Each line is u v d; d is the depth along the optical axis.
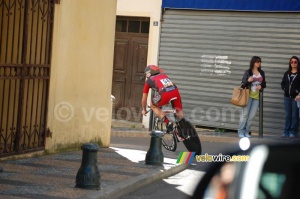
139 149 12.90
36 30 10.43
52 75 10.93
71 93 11.55
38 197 7.73
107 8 12.59
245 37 16.45
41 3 10.52
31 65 10.24
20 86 10.09
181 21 17.23
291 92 14.82
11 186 8.31
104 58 12.59
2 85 10.05
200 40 17.02
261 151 3.19
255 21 16.31
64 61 11.24
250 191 3.05
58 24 10.98
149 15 17.58
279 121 16.02
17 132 10.16
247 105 14.77
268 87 16.14
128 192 8.90
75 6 11.43
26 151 10.41
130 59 18.17
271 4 16.02
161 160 10.79
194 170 11.05
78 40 11.62
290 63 14.88
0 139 9.83
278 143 3.25
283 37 15.99
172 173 10.56
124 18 18.19
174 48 17.34
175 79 17.38
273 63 16.11
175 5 17.17
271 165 3.08
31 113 10.44
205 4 16.77
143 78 17.97
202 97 17.05
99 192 8.19
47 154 10.99
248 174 3.09
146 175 9.72
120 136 16.00
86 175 8.33
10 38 10.20
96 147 8.39
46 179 8.91
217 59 16.83
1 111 9.87
